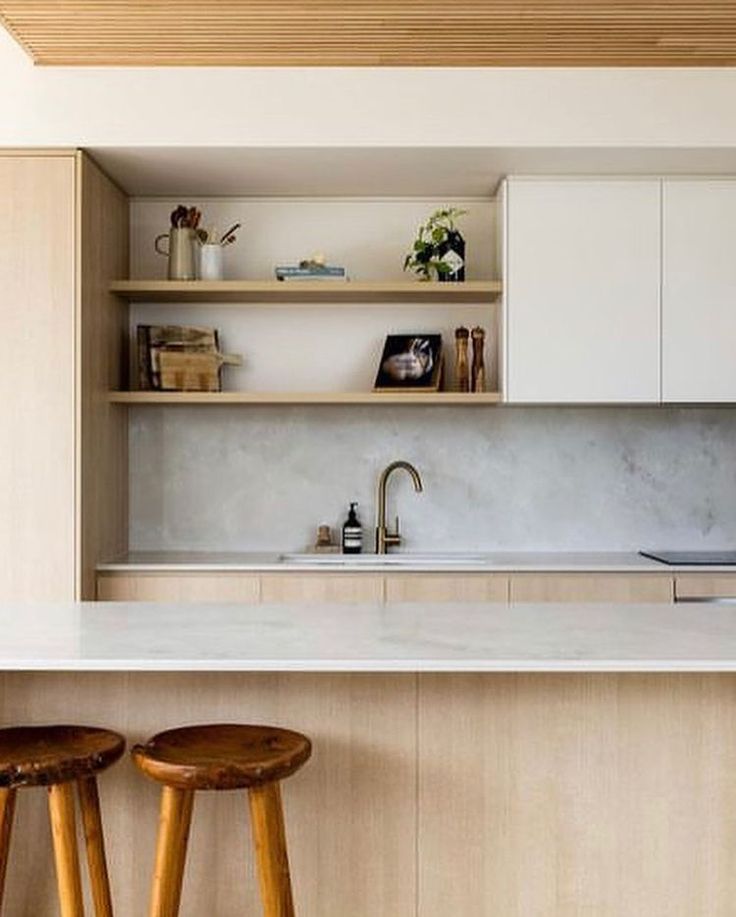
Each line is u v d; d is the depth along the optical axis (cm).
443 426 477
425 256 455
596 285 440
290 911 234
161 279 473
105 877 248
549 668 222
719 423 477
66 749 234
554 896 259
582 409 477
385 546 468
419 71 400
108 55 387
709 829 258
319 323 477
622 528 476
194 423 477
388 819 260
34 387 404
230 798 262
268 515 478
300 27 358
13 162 402
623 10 342
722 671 232
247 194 470
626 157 414
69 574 404
